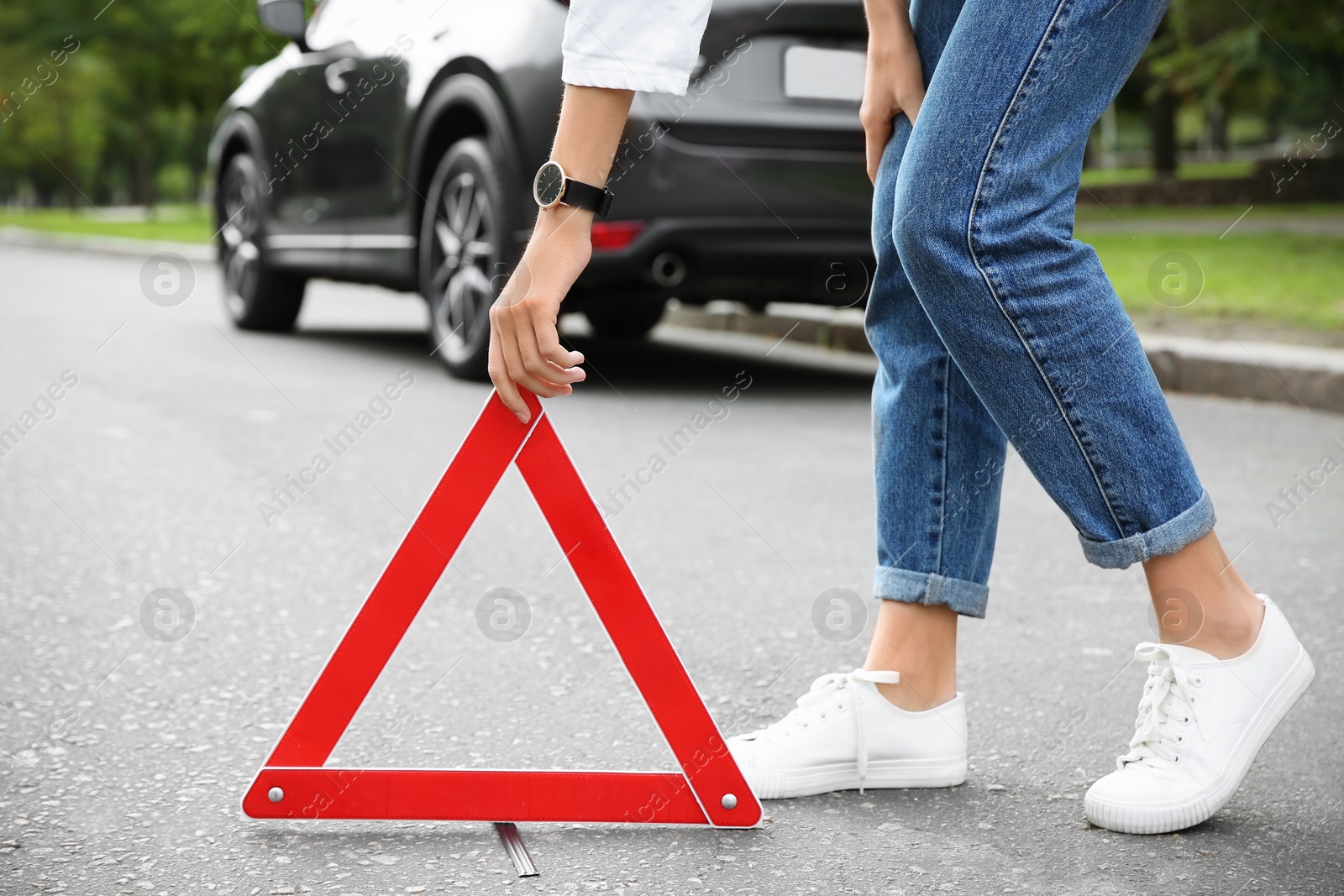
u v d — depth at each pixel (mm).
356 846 1422
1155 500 1441
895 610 1620
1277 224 11211
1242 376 4695
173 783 1593
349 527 2930
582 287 4301
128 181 51062
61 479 3377
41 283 9789
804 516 3080
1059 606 2406
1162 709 1517
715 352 5930
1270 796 1580
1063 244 1402
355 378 4988
